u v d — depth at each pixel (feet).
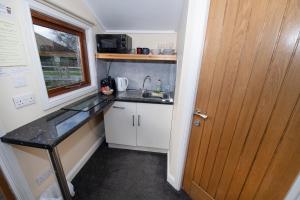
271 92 2.60
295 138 2.36
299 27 2.17
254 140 2.97
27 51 3.65
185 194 5.13
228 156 3.57
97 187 5.29
